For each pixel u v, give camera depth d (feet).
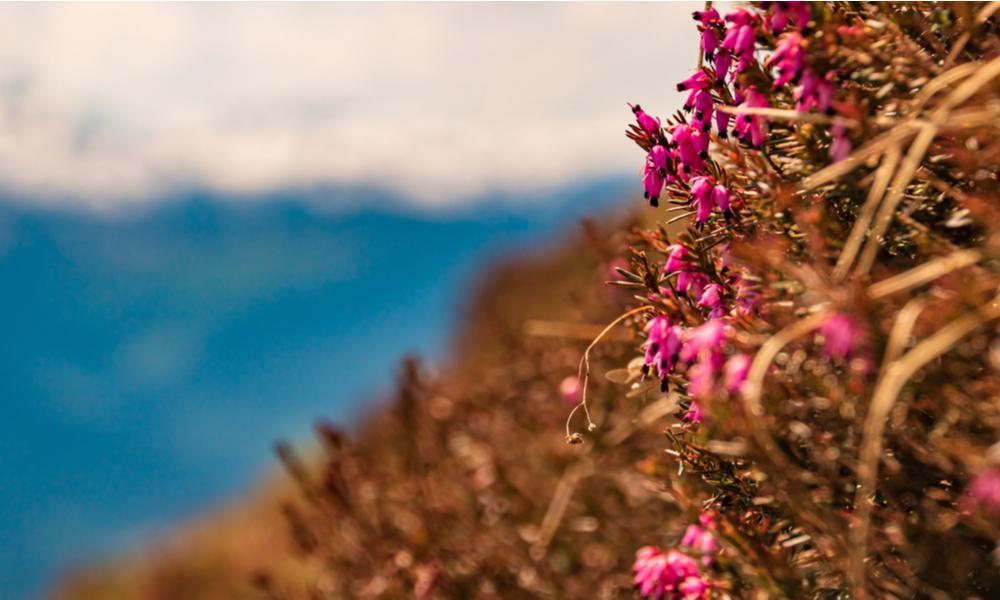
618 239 11.26
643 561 7.27
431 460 14.21
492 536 12.86
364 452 14.33
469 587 12.25
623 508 11.32
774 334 5.44
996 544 5.19
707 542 6.89
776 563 6.15
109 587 37.17
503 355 15.28
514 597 12.03
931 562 5.27
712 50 6.28
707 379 5.51
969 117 4.66
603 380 11.35
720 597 6.86
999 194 5.04
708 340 5.57
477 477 13.34
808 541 6.29
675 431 7.47
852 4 5.97
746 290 5.78
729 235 6.44
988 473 4.59
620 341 11.27
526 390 14.55
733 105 6.32
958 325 4.45
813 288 5.05
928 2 5.63
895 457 5.41
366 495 13.74
